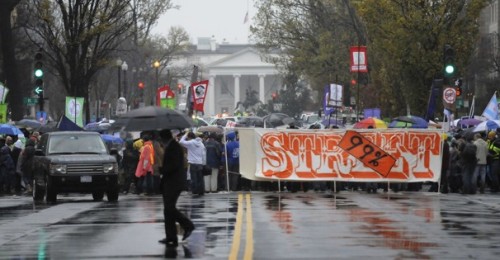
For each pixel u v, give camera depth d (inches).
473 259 817.5
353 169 1692.9
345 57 3604.8
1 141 1845.5
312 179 1696.6
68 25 2511.1
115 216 1240.2
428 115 2101.4
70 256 856.3
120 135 2148.1
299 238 961.5
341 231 1023.6
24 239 994.7
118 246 919.0
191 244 922.1
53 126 2119.8
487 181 1785.2
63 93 4640.8
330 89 2559.1
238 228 1054.4
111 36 2938.0
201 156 1610.5
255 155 1711.4
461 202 1448.1
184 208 1331.2
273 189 1755.7
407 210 1289.4
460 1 2394.2
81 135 1615.4
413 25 2373.3
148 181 1692.9
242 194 1649.9
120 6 2640.3
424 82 2458.2
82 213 1298.0
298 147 1701.5
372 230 1033.5
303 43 3850.9
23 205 1481.3
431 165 1688.0
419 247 893.2
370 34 2586.1
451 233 1008.2
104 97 4894.2
